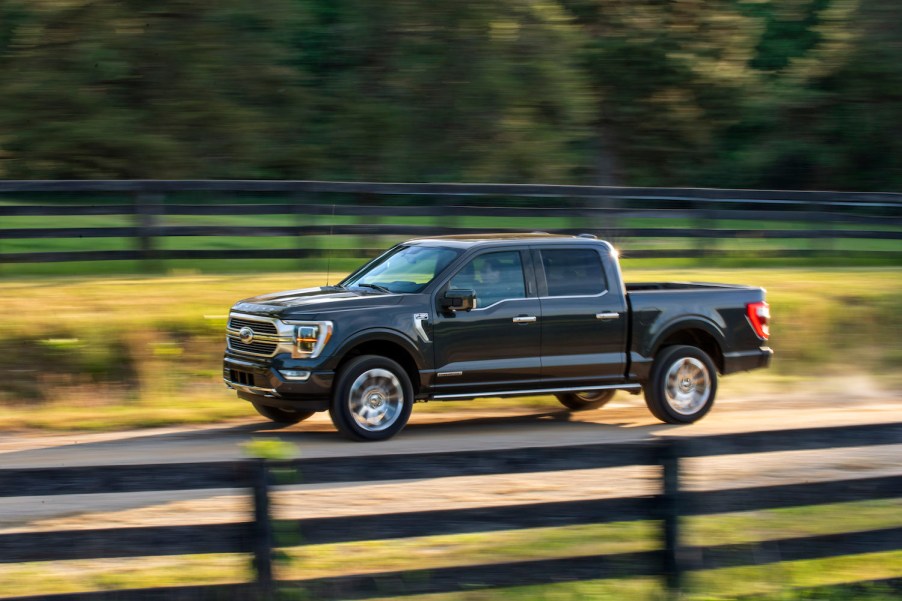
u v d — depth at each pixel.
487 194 26.50
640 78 53.09
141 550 8.04
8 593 8.96
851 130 55.59
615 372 15.85
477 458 8.59
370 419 14.44
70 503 11.55
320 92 41.88
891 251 30.97
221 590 8.15
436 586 8.52
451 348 14.84
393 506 11.36
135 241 23.98
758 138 57.72
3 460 13.47
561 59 43.78
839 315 23.83
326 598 8.30
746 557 9.17
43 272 23.89
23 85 37.06
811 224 30.34
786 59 58.16
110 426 15.77
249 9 38.91
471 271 15.14
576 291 15.66
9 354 17.48
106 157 38.81
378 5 41.62
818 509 12.21
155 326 18.81
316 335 14.09
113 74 37.62
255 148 39.94
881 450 14.84
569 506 8.78
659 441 8.98
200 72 38.53
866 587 9.58
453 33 42.00
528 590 9.04
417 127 42.50
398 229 25.73
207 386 18.34
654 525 9.05
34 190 23.12
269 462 8.18
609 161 55.84
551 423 16.58
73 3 37.53
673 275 26.52
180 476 8.08
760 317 16.84
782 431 9.38
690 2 52.16
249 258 24.44
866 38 53.84
